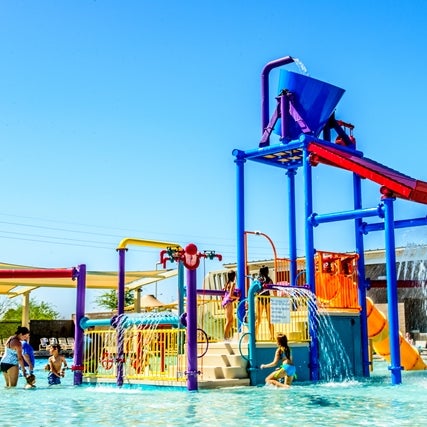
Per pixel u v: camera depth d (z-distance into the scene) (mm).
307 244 13539
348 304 14461
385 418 7531
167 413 8039
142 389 11336
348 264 14781
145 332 11766
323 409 8359
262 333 12992
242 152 15016
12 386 12320
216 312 14539
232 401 9258
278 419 7457
